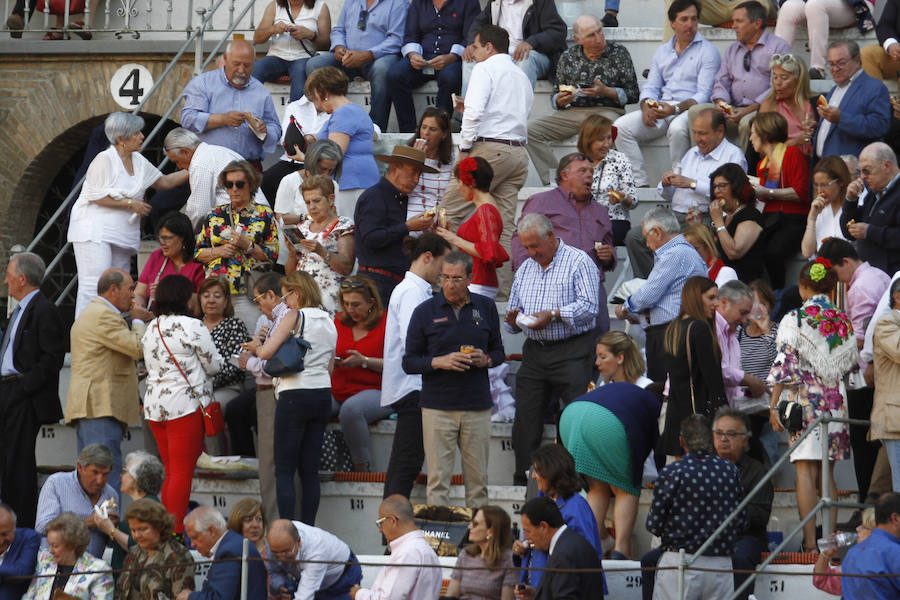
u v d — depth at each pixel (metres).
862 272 31.92
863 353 30.08
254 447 35.16
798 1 44.62
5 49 52.28
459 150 41.31
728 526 26.52
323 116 43.28
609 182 38.44
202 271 37.38
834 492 29.66
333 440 33.75
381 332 34.56
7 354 33.69
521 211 39.78
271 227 37.84
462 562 27.27
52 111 52.34
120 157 38.62
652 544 31.02
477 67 38.91
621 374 30.55
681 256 32.75
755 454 30.83
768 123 38.50
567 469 26.53
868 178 34.22
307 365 31.41
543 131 43.28
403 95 45.62
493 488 32.22
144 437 34.22
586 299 32.12
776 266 38.12
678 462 26.80
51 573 28.48
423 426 31.22
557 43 44.97
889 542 24.64
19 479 33.38
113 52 51.38
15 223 52.97
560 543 25.56
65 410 35.38
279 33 46.78
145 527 27.53
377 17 46.28
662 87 44.28
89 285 38.16
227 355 35.00
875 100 38.91
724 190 37.06
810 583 27.50
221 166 39.44
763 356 32.50
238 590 26.38
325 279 36.56
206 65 46.91
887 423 28.12
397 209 36.38
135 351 33.09
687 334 29.11
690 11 43.53
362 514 32.97
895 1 42.62
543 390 32.62
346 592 27.62
